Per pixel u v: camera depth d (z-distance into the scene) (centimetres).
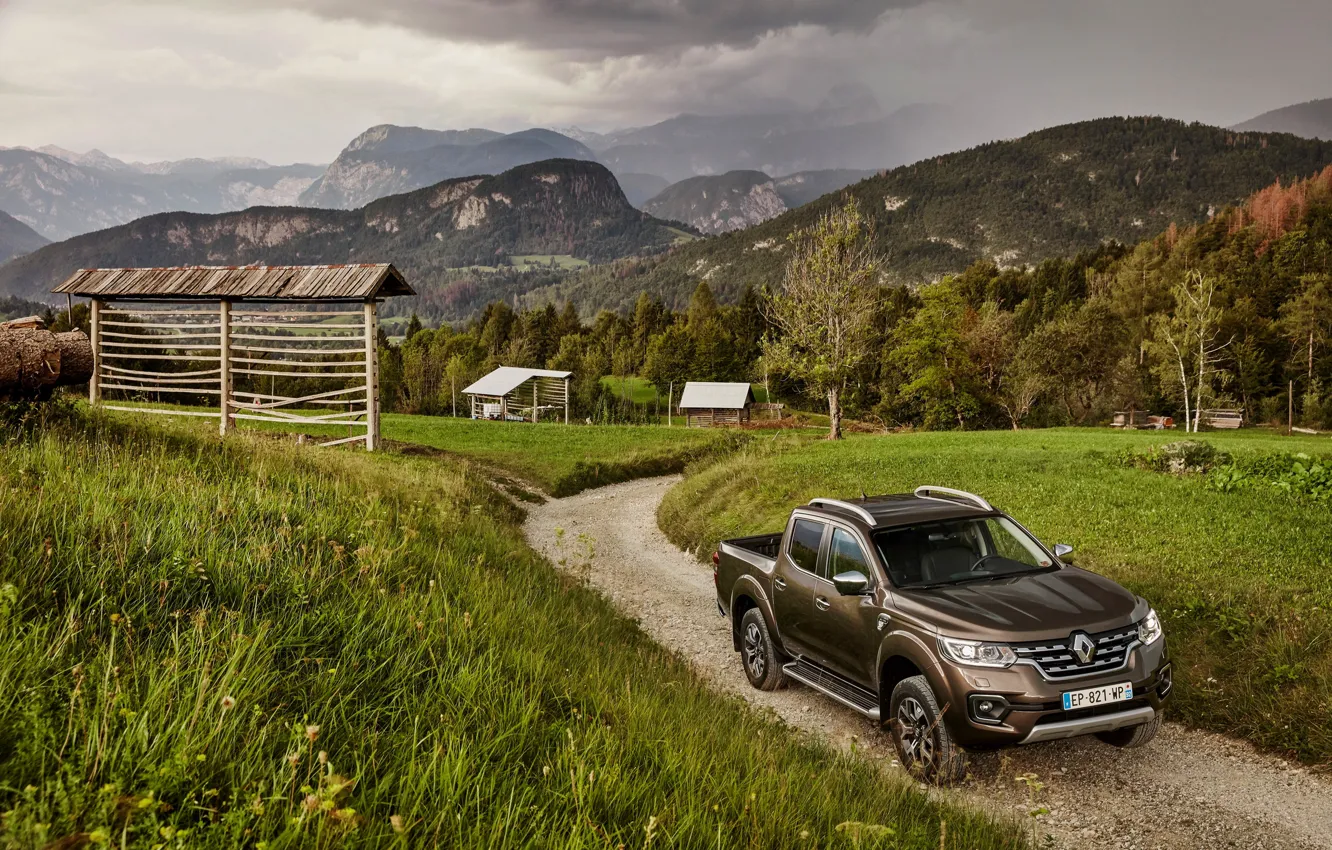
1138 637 618
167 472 960
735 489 2255
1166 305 12281
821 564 797
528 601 902
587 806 377
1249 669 774
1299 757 652
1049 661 591
